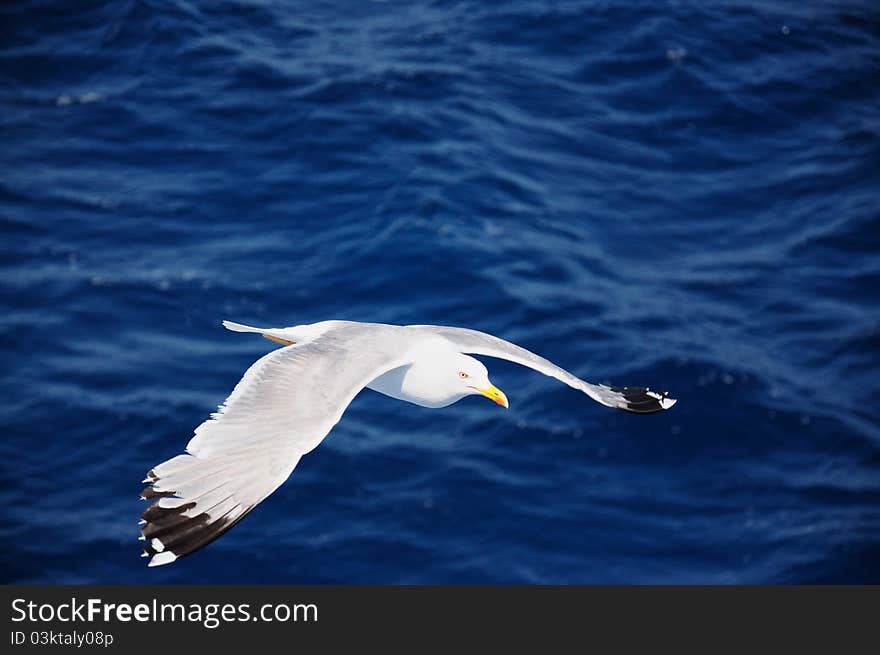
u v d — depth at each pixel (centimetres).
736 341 2825
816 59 3719
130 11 3694
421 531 2392
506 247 3008
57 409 2598
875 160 3372
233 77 3503
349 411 2633
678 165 3341
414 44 3684
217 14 3744
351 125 3353
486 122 3403
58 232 3016
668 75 3612
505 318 2828
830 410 2670
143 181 3178
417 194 3122
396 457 2533
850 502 2475
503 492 2464
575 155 3331
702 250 3088
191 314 2814
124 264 2934
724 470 2538
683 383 2698
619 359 2744
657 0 3872
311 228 3053
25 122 3347
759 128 3478
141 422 2577
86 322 2792
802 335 2855
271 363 1352
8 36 3616
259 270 2928
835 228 3156
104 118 3362
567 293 2905
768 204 3238
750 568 2339
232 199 3131
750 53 3716
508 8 3838
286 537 2389
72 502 2439
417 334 1577
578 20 3781
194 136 3316
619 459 2542
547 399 2655
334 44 3669
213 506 1214
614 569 2333
